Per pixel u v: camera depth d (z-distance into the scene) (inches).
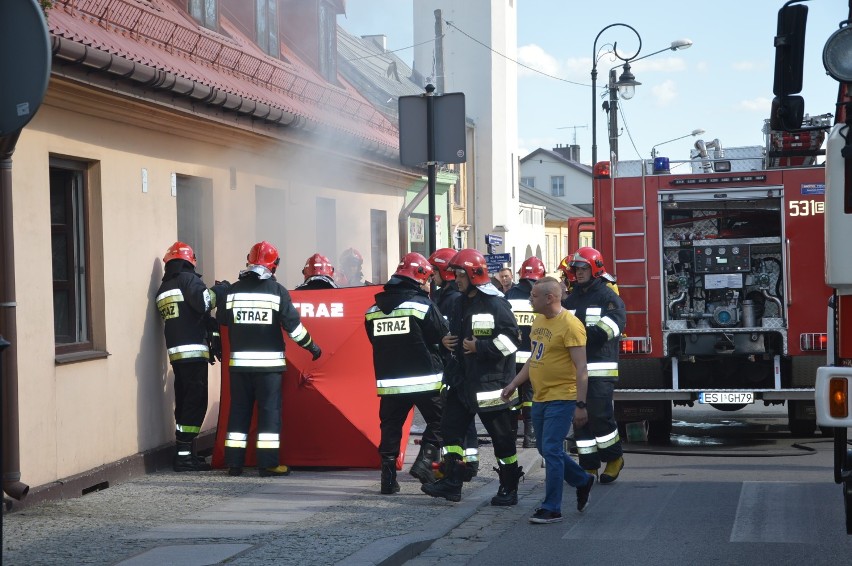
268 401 386.6
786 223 493.4
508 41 1818.4
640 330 503.8
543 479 399.9
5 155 282.7
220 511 316.8
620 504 343.9
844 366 231.8
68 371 347.3
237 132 474.9
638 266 506.3
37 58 182.5
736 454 460.8
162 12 504.1
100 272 374.6
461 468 335.6
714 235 524.7
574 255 382.0
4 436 296.5
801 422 513.0
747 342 498.9
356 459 397.7
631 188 507.5
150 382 406.0
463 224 1769.2
